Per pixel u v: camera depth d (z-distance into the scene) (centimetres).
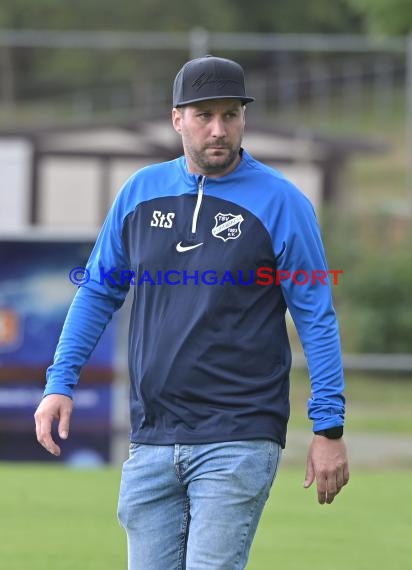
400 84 12012
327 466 1362
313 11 16175
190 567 1344
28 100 14800
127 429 3831
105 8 16288
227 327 1373
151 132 7081
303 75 12762
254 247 1382
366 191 8831
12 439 3744
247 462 1348
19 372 3681
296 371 5306
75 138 7019
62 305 3669
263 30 16500
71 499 3139
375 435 4462
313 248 1395
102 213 7131
